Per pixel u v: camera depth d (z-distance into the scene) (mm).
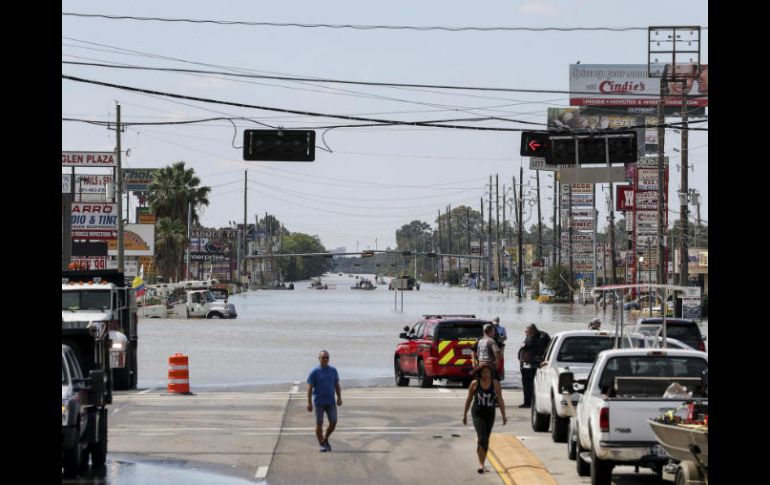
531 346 53094
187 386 60156
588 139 57219
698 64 104375
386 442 40906
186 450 38594
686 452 24953
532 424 44594
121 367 60938
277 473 33500
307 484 31531
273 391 62219
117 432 43750
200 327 143500
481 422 33500
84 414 32781
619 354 31266
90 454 37094
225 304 173000
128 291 63531
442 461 36062
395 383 68375
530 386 53062
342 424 46562
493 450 38125
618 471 34500
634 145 56938
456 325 63406
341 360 87625
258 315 187125
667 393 29562
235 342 111500
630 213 172125
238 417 49094
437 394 60250
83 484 30969
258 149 56438
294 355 93125
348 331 134125
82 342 36688
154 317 173625
